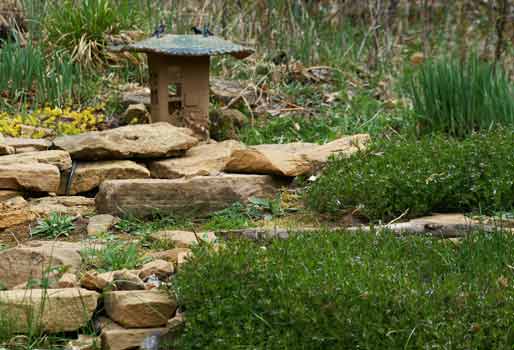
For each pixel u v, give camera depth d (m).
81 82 10.37
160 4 12.45
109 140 7.75
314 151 7.90
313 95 10.95
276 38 12.06
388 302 4.56
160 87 8.80
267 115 10.30
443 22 13.53
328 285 4.66
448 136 8.98
